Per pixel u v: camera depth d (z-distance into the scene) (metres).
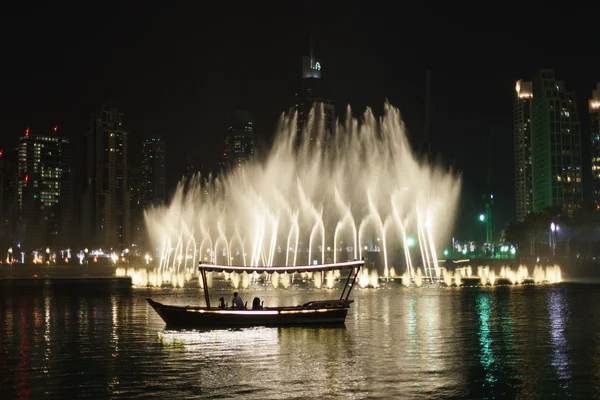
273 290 99.62
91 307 76.31
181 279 122.56
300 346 42.72
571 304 71.50
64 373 35.00
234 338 46.66
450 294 88.50
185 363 37.28
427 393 29.56
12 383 32.66
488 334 47.78
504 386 30.81
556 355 38.81
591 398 28.59
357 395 29.25
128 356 39.94
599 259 161.75
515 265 163.62
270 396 29.22
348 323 54.91
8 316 65.88
